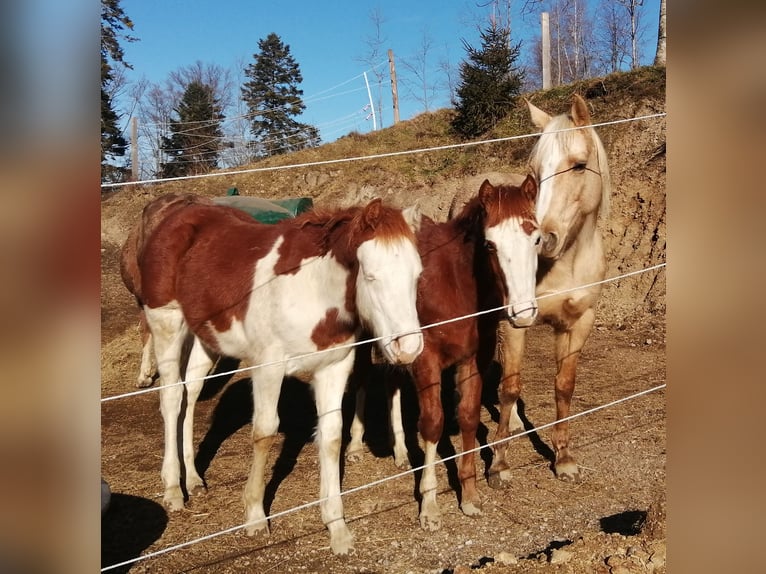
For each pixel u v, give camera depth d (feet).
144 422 20.26
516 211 11.78
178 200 19.97
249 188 53.83
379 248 10.65
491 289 12.91
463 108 50.57
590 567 9.36
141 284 15.08
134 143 66.49
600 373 23.50
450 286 12.80
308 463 16.15
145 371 24.21
